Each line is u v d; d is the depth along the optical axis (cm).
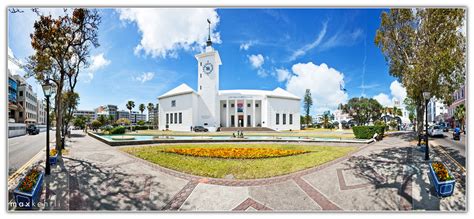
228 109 4584
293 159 987
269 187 689
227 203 600
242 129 4106
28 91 4294
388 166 871
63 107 1872
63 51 1121
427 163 907
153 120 7281
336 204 598
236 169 838
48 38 1044
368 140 1631
